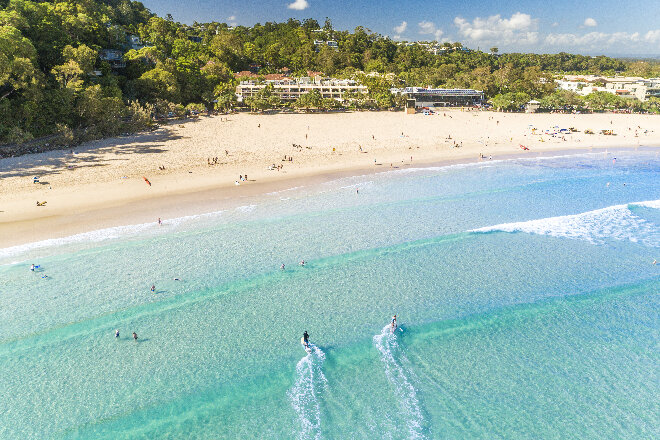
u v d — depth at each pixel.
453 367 29.59
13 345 31.09
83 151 76.88
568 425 25.22
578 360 30.28
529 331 33.22
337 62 187.88
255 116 115.94
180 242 46.44
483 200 60.00
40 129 80.50
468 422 25.41
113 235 47.56
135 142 84.56
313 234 48.88
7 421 25.25
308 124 108.38
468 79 165.75
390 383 28.20
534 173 73.75
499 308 35.94
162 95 109.56
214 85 130.25
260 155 80.12
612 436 24.58
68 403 26.53
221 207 56.06
